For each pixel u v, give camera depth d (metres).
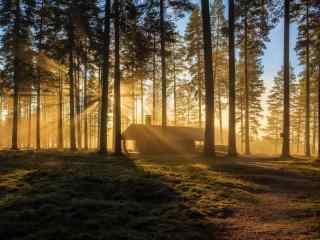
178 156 20.94
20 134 57.97
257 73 38.84
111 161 16.91
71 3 26.09
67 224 6.45
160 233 5.88
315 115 48.75
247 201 8.28
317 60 25.02
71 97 28.59
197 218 6.80
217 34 36.22
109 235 5.79
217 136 55.16
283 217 6.89
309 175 12.55
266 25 22.70
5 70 28.64
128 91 38.06
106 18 21.02
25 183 10.38
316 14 22.27
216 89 42.78
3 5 26.97
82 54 28.48
